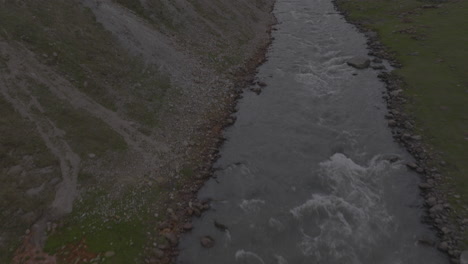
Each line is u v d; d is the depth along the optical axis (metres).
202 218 23.95
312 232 22.92
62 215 22.02
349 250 21.66
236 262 20.86
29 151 24.41
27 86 28.12
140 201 24.19
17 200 21.58
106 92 31.50
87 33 35.44
